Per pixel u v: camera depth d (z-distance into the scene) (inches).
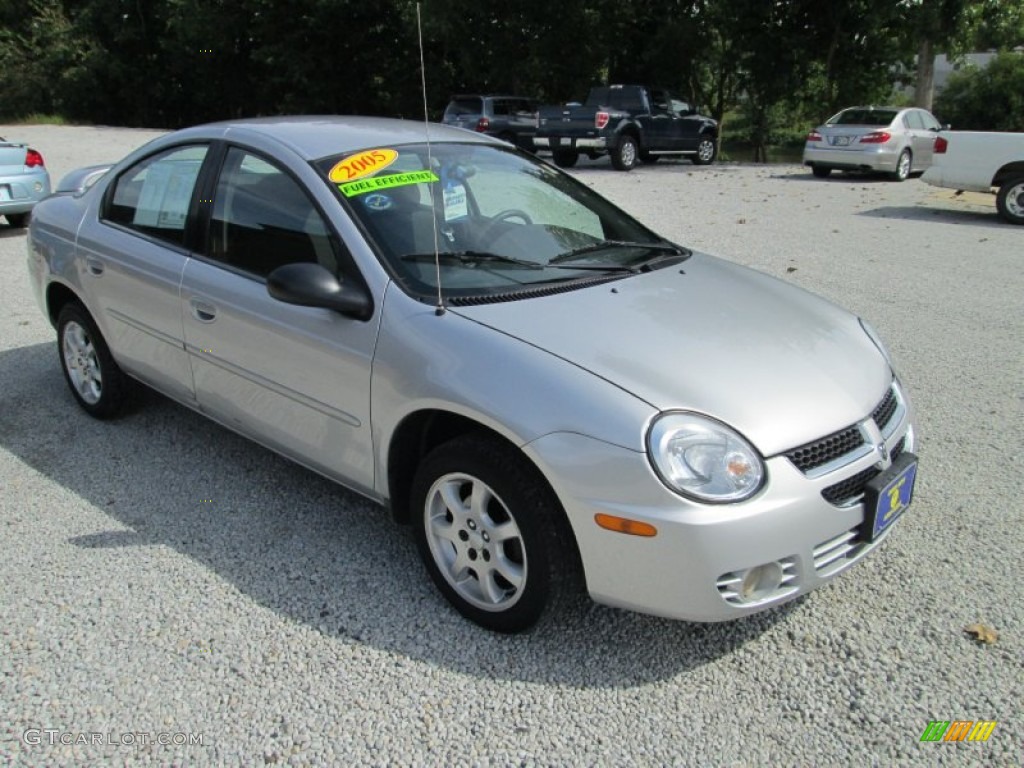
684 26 1006.4
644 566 96.6
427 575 126.0
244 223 137.9
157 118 1487.5
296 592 121.8
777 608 119.1
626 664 107.7
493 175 147.5
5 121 1403.8
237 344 135.9
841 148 677.9
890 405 118.7
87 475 156.6
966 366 218.8
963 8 874.1
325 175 129.6
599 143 743.7
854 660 108.8
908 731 97.0
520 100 844.0
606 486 96.5
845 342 124.4
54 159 710.5
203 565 128.2
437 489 113.8
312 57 1234.6
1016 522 141.4
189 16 1249.4
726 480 95.5
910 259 348.8
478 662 108.0
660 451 95.3
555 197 151.0
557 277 126.1
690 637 113.0
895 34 956.6
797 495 98.3
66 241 172.9
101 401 176.6
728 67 1053.2
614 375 102.2
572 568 104.1
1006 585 124.0
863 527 106.1
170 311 148.0
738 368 107.6
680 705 100.9
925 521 142.0
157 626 114.0
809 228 426.6
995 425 181.6
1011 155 443.2
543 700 101.6
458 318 111.9
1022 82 1509.6
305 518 142.0
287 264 129.3
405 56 1240.2
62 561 129.1
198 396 149.5
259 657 108.3
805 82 1034.7
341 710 99.6
